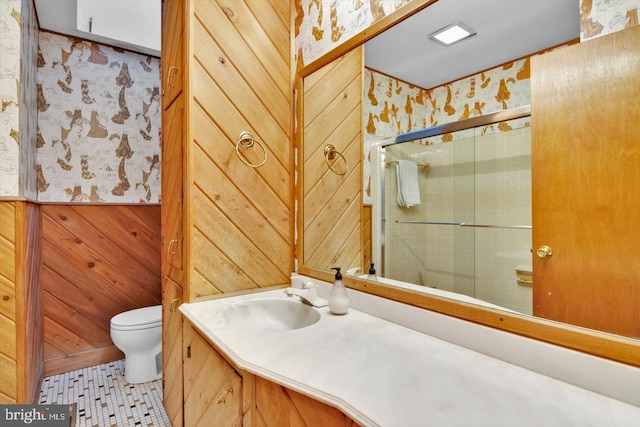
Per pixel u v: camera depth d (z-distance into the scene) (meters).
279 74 1.71
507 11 0.92
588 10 0.77
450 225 1.05
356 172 1.40
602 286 0.75
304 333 1.09
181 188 1.49
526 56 0.88
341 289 1.32
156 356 2.32
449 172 1.06
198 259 1.45
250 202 1.60
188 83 1.42
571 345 0.79
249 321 1.44
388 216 1.27
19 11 1.68
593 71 0.76
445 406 0.68
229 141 1.54
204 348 1.26
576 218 0.79
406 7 1.16
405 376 0.80
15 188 1.66
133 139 2.74
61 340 2.41
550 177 0.83
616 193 0.73
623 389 0.72
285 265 1.73
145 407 1.98
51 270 2.37
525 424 0.63
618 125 0.73
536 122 0.86
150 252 2.76
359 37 1.35
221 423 1.12
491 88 0.95
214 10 1.50
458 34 1.03
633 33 0.71
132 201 2.73
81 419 1.85
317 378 0.79
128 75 2.72
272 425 0.88
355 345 0.99
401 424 0.62
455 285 1.04
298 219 1.72
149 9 2.53
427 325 1.09
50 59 2.40
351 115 1.42
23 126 1.79
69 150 2.47
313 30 1.64
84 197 2.53
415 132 1.16
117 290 2.62
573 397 0.73
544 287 0.85
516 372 0.84
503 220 0.93
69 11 2.23
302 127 1.70
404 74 1.20
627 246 0.72
